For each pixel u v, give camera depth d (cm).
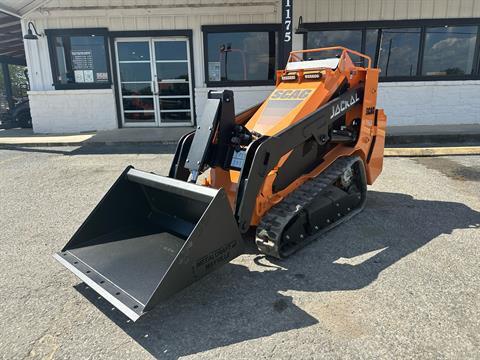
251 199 341
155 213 390
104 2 1108
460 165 750
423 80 1127
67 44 1155
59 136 1095
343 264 368
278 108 444
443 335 266
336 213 455
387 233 437
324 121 419
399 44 1112
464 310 294
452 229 446
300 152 425
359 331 273
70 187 637
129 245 348
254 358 250
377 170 538
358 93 476
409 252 390
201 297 320
